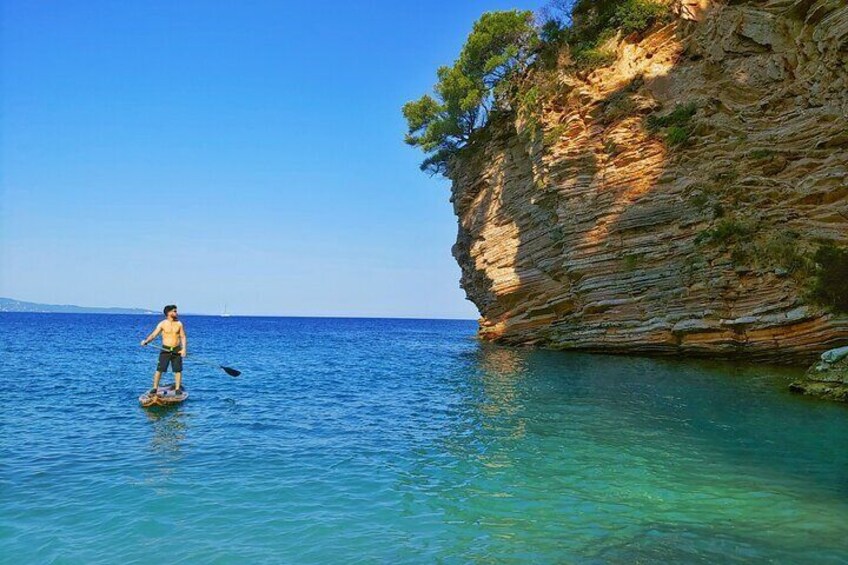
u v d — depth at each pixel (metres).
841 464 8.08
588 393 15.04
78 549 5.07
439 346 41.22
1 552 4.98
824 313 18.98
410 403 13.66
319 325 124.44
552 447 9.08
